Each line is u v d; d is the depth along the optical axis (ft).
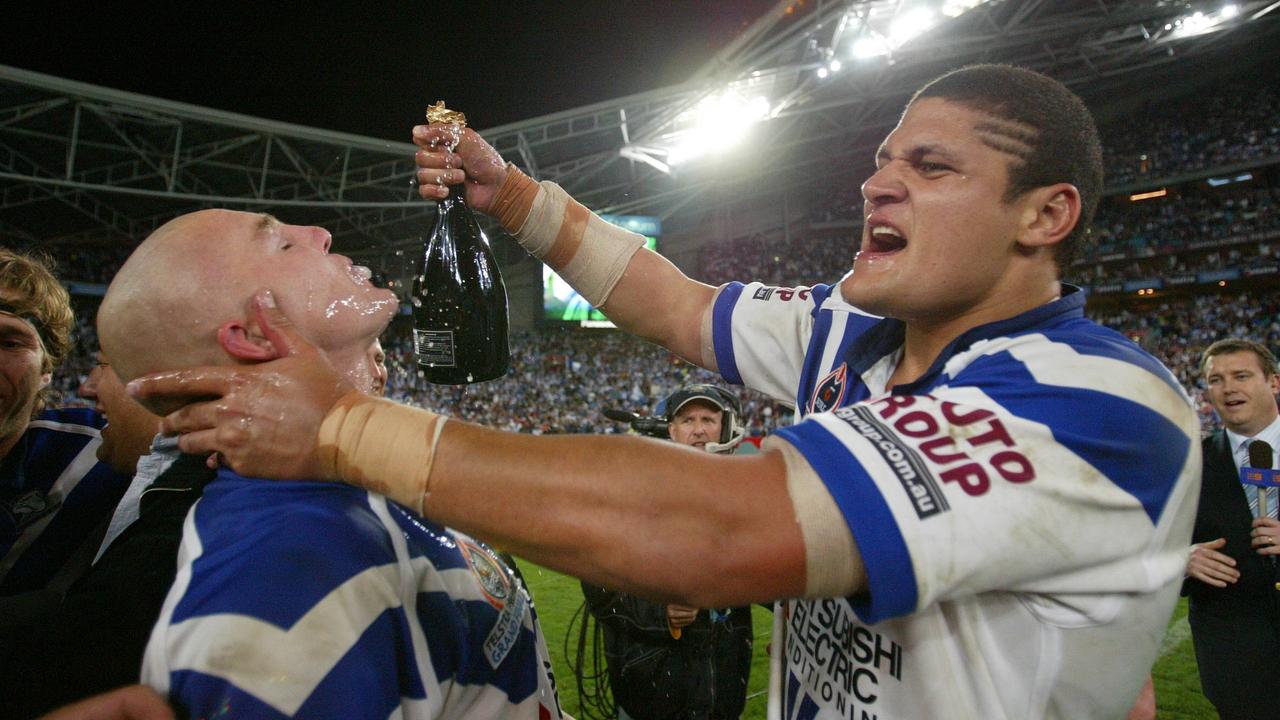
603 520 2.51
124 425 5.16
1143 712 4.86
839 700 3.64
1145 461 2.87
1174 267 85.71
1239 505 9.34
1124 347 3.28
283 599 2.80
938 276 3.38
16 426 5.85
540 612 22.30
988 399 2.90
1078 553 2.75
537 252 5.64
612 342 93.09
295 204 67.77
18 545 6.12
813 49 73.67
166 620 2.80
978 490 2.62
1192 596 9.73
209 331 3.18
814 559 2.59
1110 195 93.86
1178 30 81.05
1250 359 9.48
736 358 5.33
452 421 2.80
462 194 5.38
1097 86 97.25
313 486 3.25
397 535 3.40
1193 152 88.53
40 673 3.06
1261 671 8.96
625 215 96.53
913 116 3.57
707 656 8.60
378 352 4.43
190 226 3.42
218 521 3.17
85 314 77.61
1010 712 3.13
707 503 2.53
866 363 4.19
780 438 2.90
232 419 2.80
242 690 2.63
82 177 67.21
